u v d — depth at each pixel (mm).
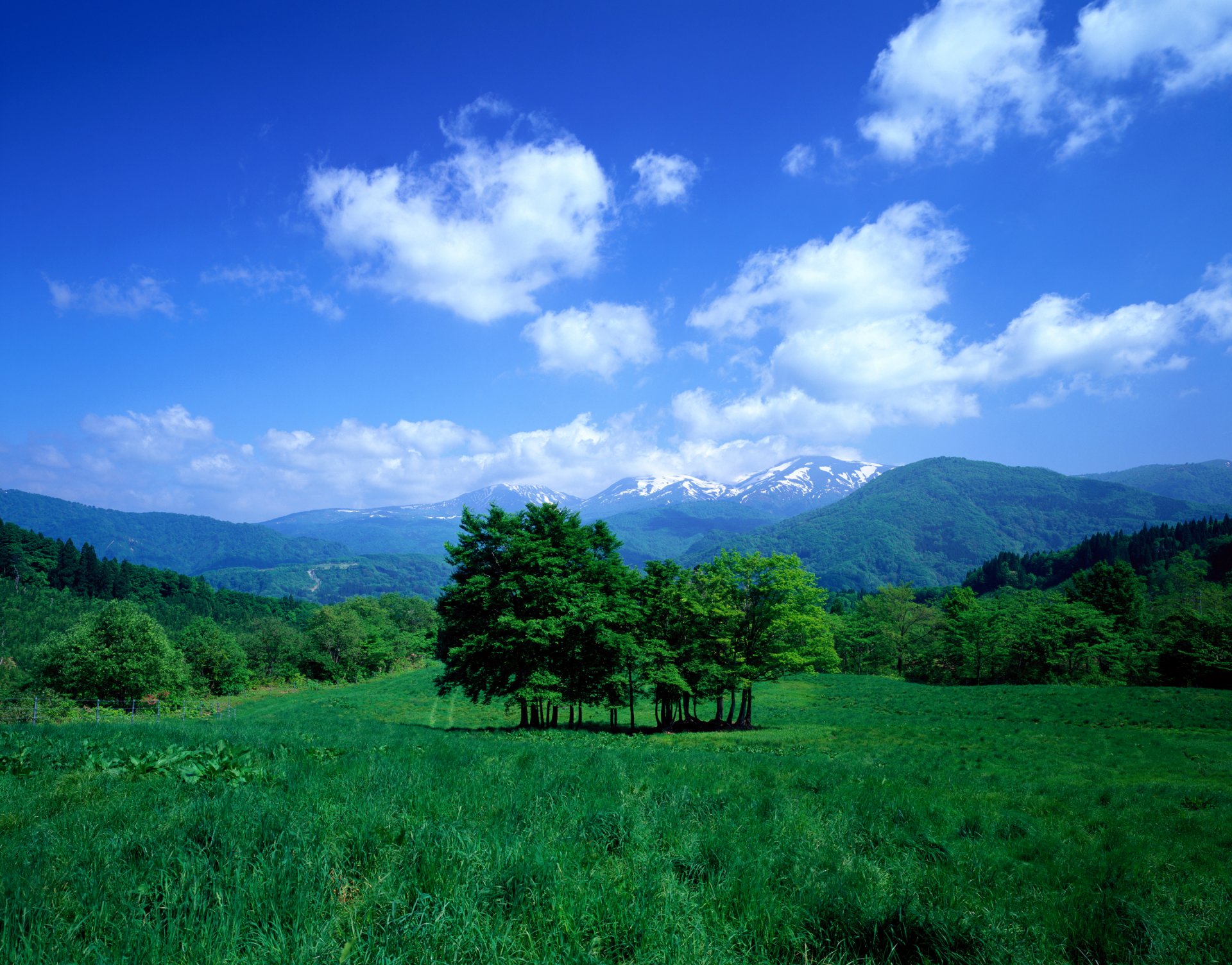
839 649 117125
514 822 7246
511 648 36188
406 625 158625
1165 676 74562
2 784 8633
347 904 5066
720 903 5621
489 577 38031
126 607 59750
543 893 5285
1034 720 44781
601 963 4508
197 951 4148
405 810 7504
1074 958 5543
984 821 10539
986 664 89875
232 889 4949
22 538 159500
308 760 10766
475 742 20141
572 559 41094
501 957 4379
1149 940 5754
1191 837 10844
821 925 5387
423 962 4172
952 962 5008
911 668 109062
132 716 46500
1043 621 84375
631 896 5379
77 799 7676
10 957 4051
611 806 8500
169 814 6844
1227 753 29203
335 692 82625
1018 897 6840
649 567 45344
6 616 108312
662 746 28375
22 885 4828
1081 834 10555
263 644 99875
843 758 24906
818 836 8180
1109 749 30156
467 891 5125
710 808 9180
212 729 19125
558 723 42656
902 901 5727
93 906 4641
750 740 34594
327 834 6176
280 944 4266
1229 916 6746
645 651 41562
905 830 9305
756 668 43531
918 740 34438
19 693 57531
